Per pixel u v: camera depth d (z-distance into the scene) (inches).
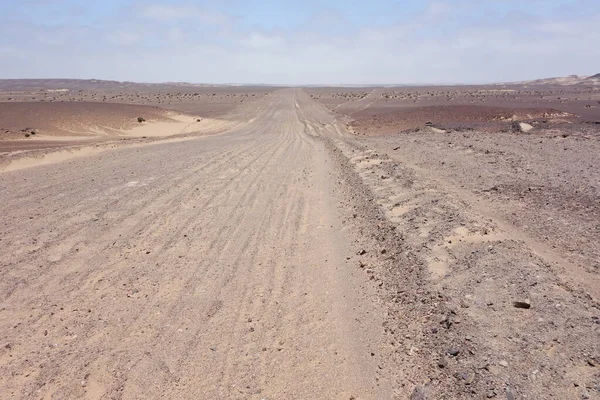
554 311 214.5
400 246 331.0
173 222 454.6
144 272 333.4
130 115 1991.9
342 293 290.7
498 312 221.3
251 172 727.7
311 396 196.5
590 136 862.5
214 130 1857.8
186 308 278.2
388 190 498.3
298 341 238.8
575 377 173.0
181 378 210.8
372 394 194.9
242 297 291.9
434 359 204.5
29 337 247.9
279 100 3941.9
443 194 449.4
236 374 212.8
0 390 204.2
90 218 467.2
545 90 5674.2
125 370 217.3
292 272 329.4
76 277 325.1
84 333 251.3
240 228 434.6
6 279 322.0
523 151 712.4
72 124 1736.0
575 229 339.0
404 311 251.6
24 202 541.0
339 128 1694.1
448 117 1599.4
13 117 1742.1
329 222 443.2
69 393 201.6
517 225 360.2
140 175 707.4
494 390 173.2
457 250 301.4
